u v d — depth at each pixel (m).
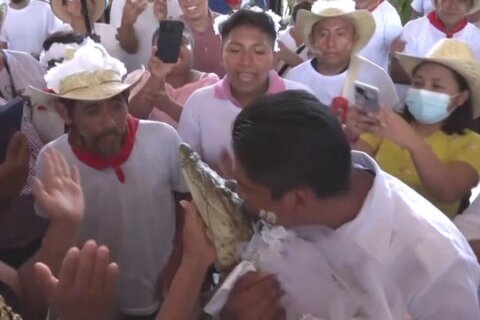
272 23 2.06
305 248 1.10
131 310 1.79
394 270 1.06
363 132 1.67
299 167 0.96
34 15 3.81
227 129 2.04
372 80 2.44
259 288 1.10
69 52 1.76
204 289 1.22
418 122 1.89
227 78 2.08
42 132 2.07
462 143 1.82
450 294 1.04
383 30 3.38
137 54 3.00
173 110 2.24
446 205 1.77
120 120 1.66
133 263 1.76
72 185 1.25
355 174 1.10
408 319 1.05
